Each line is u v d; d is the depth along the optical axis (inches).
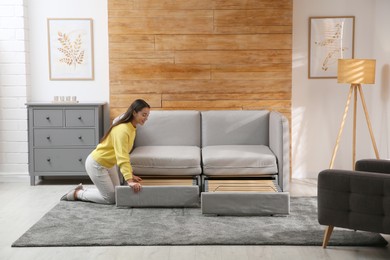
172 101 248.7
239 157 208.1
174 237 163.8
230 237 163.6
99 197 203.2
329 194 151.0
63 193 227.8
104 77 255.8
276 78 246.5
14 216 191.6
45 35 253.9
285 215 187.0
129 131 194.7
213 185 209.2
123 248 156.0
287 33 244.5
